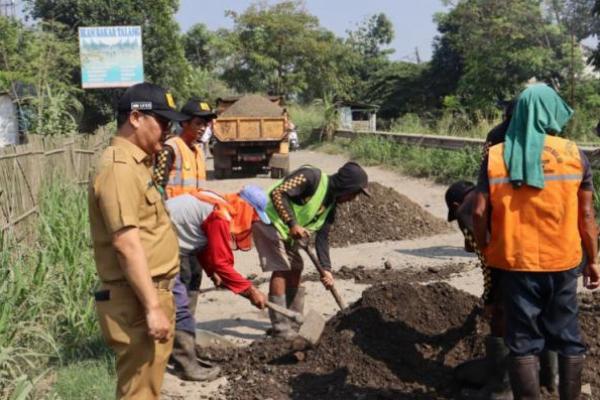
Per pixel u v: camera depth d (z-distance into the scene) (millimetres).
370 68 73125
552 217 4230
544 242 4242
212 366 5785
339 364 5504
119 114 3758
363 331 5750
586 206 4371
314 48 55438
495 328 4863
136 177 3645
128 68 27688
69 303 6457
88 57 27469
